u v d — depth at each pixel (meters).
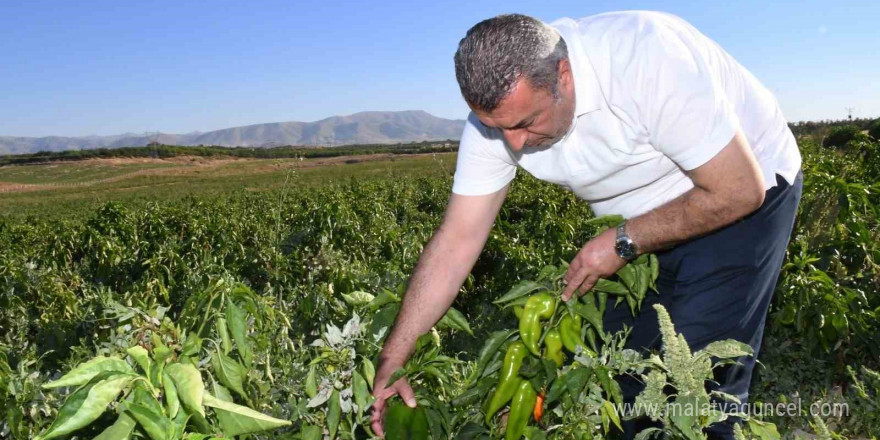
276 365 2.62
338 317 4.54
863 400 3.42
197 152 146.38
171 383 1.59
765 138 2.81
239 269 7.90
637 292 2.49
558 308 2.42
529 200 11.23
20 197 76.50
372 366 2.30
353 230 8.55
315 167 91.94
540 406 2.38
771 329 4.74
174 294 7.03
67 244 11.47
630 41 2.50
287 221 12.80
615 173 2.79
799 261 4.61
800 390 4.32
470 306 7.18
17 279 7.48
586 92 2.53
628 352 2.09
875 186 6.34
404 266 7.39
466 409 2.46
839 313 4.27
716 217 2.49
